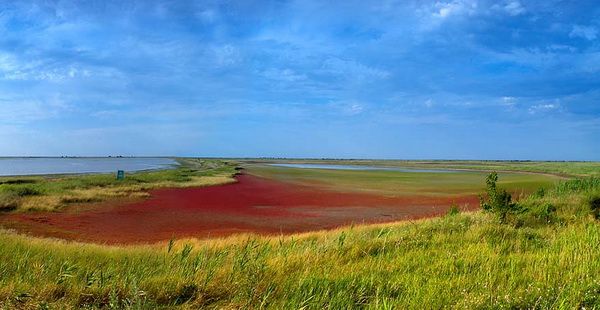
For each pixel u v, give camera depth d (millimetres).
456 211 16641
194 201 32688
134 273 5773
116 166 133625
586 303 4137
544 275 4938
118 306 4270
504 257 6289
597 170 75188
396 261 6391
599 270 5148
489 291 4438
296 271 5711
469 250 6820
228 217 25125
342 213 27000
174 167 112125
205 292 4848
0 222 20500
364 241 8125
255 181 54500
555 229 9625
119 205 28766
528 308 4098
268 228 21688
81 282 5145
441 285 4766
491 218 11047
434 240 8281
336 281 4906
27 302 4273
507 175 71812
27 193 30094
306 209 29000
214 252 8211
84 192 32719
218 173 66000
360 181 56438
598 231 7945
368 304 4285
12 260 6531
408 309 4117
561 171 79938
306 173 76688
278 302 4449
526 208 12117
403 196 37125
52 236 17781
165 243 14523
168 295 4754
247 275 5078
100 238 17984
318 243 9227
